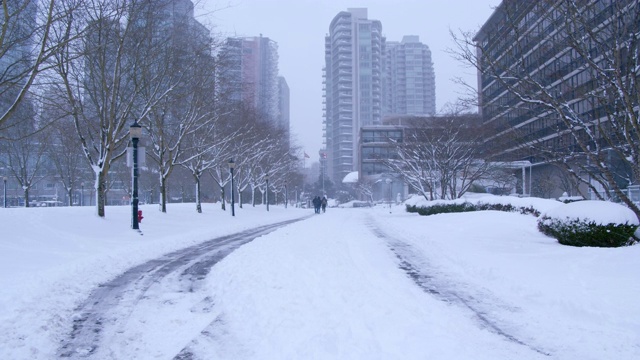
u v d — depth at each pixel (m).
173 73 22.97
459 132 34.66
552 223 14.39
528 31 15.12
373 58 160.38
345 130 158.88
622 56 12.41
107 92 19.69
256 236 20.52
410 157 37.88
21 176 45.88
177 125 29.20
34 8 16.03
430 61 159.38
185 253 14.51
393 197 80.81
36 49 16.59
